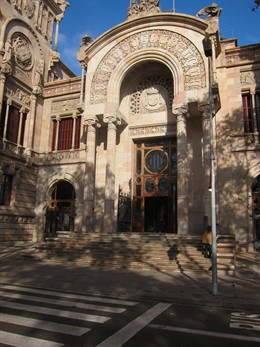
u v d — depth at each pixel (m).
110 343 5.71
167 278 12.33
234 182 20.73
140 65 23.83
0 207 23.55
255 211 20.44
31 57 28.16
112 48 23.58
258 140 20.84
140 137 24.22
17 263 16.30
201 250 15.87
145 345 5.64
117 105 22.88
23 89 26.97
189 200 21.36
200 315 7.78
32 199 26.61
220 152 21.34
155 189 23.55
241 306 8.54
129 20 22.73
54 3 31.61
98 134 24.81
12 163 24.86
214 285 9.62
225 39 22.94
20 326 6.62
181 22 21.81
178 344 5.72
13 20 26.22
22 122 26.94
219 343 5.80
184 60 21.30
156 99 24.48
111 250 16.91
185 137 20.22
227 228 20.14
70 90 27.89
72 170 25.94
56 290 10.62
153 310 8.20
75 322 6.97
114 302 9.05
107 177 21.67
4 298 9.35
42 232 26.09
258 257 17.62
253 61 21.91
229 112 21.81
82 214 23.50
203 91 20.27
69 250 17.52
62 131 27.92
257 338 6.07
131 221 23.50
